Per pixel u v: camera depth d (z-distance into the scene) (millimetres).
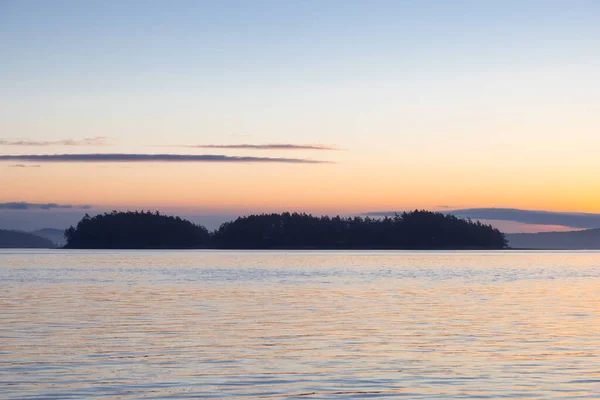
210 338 33812
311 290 68625
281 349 30531
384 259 199000
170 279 89500
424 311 46906
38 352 29594
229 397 21984
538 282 84688
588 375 25078
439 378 24641
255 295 61719
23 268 127438
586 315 44250
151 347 31000
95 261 173500
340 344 31953
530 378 24609
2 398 21688
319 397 22047
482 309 48438
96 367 26422
